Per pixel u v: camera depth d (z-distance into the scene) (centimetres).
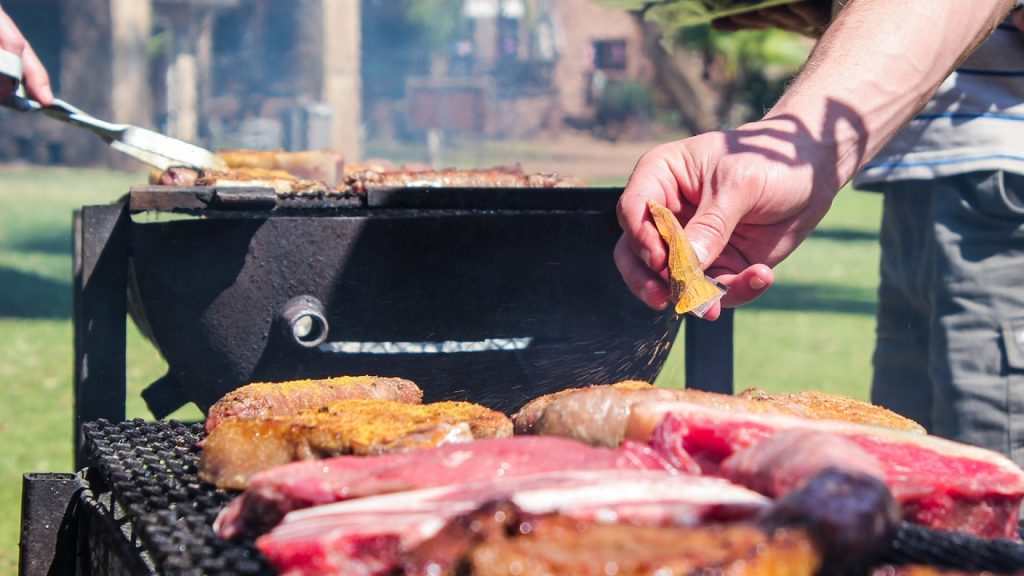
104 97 2228
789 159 184
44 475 184
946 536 126
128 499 145
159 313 232
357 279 228
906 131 274
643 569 83
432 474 121
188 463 165
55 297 939
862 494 97
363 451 136
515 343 236
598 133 3403
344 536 104
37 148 2258
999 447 267
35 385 625
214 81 2578
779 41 1407
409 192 235
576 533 91
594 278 238
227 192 219
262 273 226
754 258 197
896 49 196
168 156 291
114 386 229
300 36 2580
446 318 233
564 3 3469
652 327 246
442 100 3030
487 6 3456
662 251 176
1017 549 122
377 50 3316
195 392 241
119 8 1836
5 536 369
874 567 107
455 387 238
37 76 257
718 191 181
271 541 107
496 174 300
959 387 271
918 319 297
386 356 230
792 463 110
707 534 91
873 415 157
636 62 3459
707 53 1422
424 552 93
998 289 265
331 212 252
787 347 779
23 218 1395
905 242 292
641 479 115
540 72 3494
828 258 1367
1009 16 259
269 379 233
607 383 248
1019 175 260
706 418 132
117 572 143
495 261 233
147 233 226
